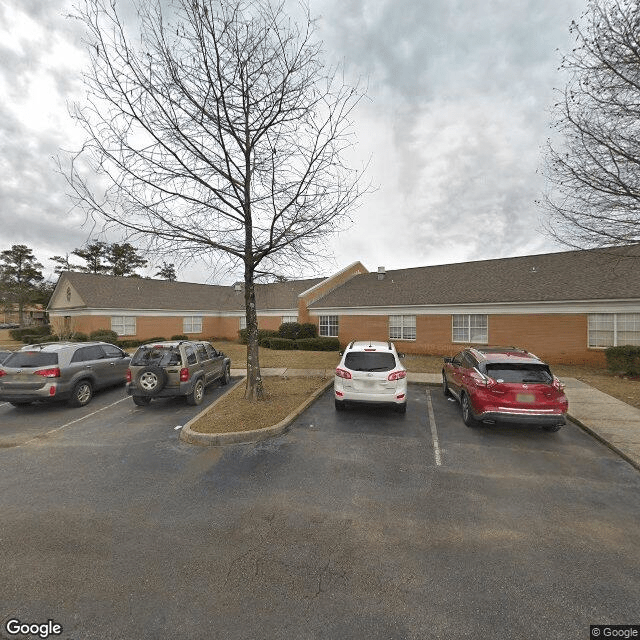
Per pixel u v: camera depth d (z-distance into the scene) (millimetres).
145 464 5723
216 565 3342
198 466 5629
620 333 14273
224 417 7758
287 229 7766
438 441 6730
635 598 2953
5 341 34562
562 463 5758
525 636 2588
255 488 4906
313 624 2684
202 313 31234
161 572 3246
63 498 4648
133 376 8969
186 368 9117
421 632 2613
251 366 9047
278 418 7688
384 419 8086
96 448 6473
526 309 16344
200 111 7336
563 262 18516
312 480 5141
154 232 7652
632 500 4602
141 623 2695
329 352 20250
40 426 7871
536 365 7164
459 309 18141
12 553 3525
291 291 30047
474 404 7188
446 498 4637
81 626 2674
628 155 7109
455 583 3107
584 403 9133
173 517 4184
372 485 4992
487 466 5633
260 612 2797
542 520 4133
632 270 15383
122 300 27297
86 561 3400
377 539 3758
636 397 9773
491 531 3906
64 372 9195
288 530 3920
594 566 3340
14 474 5395
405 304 19797
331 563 3373
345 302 22688
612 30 6742
